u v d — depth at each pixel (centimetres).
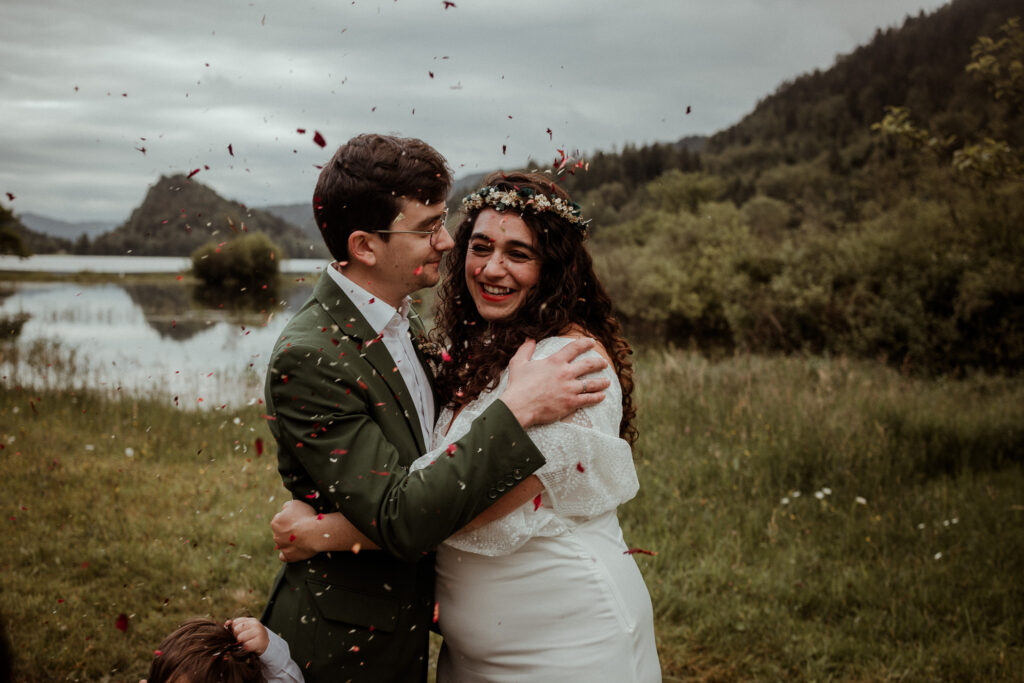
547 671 180
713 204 2453
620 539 201
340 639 176
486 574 185
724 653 343
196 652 167
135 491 532
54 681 308
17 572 401
